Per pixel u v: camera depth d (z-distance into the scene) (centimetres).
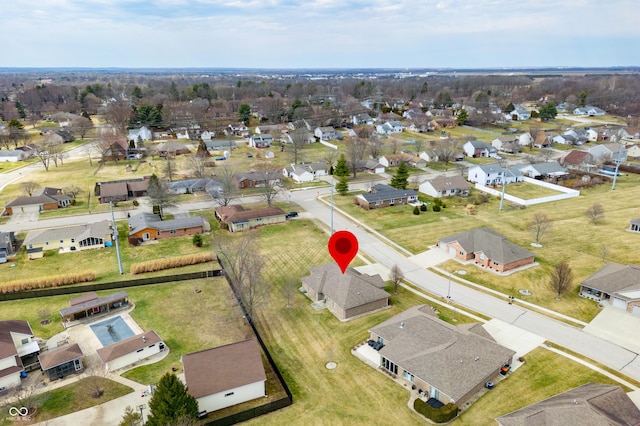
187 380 3700
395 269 5591
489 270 6072
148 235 7375
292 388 3941
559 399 3438
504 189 9181
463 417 3528
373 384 3962
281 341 4631
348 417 3572
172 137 16525
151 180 9362
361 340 4622
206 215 8588
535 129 15262
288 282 5778
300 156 13538
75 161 13062
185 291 5725
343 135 16550
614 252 6469
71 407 3725
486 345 4131
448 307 5206
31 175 11475
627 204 8688
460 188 9625
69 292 5678
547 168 10881
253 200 9494
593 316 4959
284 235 7525
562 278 5288
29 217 8456
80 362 4200
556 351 4353
